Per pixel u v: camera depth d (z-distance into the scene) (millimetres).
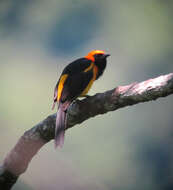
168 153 21266
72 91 6910
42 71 29391
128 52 29297
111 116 21453
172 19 29828
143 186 19016
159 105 22359
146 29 29953
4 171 6227
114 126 21359
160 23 29953
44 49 32906
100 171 18891
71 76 7148
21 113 21453
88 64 7504
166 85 5312
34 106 22359
